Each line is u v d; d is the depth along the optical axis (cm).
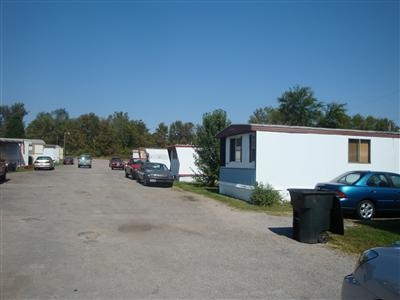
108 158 11850
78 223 1215
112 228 1148
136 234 1072
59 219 1280
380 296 363
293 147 1889
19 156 4819
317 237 998
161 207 1631
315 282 688
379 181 1433
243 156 2023
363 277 401
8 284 652
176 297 603
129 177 3662
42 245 925
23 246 912
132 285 654
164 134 13188
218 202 1858
